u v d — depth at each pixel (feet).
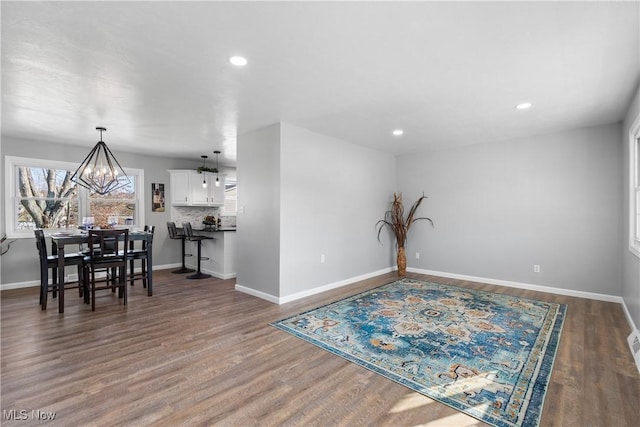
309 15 6.04
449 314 11.86
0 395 6.68
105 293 15.14
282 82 9.16
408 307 12.73
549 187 14.99
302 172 14.33
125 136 15.37
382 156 19.48
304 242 14.51
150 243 14.60
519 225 15.87
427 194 19.30
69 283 16.47
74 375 7.49
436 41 6.97
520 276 15.87
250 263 14.85
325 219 15.62
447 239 18.44
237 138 15.56
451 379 7.38
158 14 5.98
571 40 6.88
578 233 14.26
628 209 11.48
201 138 15.85
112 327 10.55
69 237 12.28
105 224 17.30
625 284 12.10
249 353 8.68
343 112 11.88
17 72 8.34
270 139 13.76
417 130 14.47
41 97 10.12
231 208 25.30
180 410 6.22
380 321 11.14
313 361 8.24
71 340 9.48
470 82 9.16
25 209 16.21
